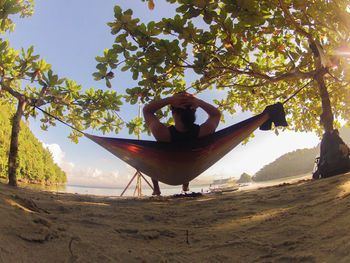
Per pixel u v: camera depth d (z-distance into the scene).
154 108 2.74
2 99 11.92
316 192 4.65
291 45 7.53
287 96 10.41
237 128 3.11
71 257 2.07
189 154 2.82
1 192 3.74
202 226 3.61
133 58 5.46
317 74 7.18
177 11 4.57
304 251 2.11
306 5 5.79
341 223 2.54
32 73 8.66
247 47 7.59
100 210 4.72
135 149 2.88
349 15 5.88
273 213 3.78
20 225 2.54
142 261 2.21
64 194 8.77
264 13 4.80
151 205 6.05
